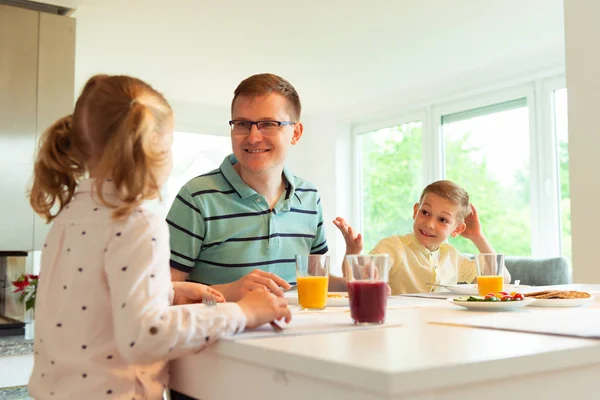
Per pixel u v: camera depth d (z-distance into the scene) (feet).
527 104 14.76
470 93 15.79
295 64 14.78
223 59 14.33
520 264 12.60
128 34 12.58
